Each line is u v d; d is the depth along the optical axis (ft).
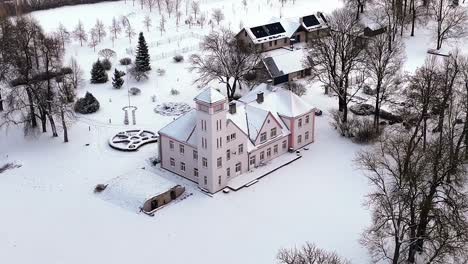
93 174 313.94
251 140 310.65
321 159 324.80
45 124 356.59
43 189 301.63
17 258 251.80
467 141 301.84
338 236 260.62
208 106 274.77
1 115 373.81
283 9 606.55
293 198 289.33
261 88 342.23
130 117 375.25
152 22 568.82
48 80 343.26
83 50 493.77
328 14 547.90
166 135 307.99
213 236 262.47
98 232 266.98
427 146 294.05
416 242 234.38
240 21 568.41
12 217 279.28
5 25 407.64
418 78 361.30
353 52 362.12
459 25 492.13
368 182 300.61
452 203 250.78
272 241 258.16
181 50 490.08
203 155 288.92
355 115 373.81
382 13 515.91
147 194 284.00
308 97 402.52
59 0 625.00
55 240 262.47
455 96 331.98
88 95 382.22
